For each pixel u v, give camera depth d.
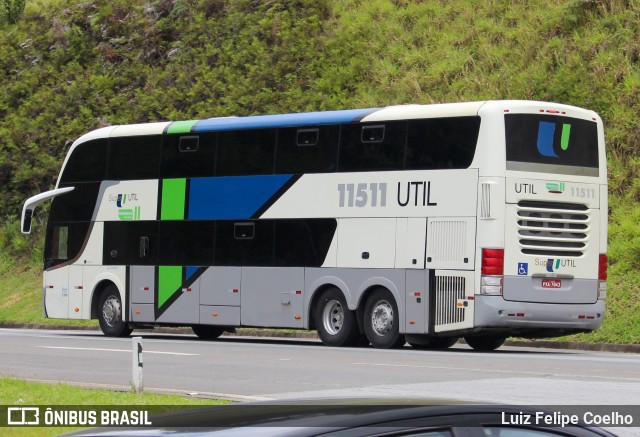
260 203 33.25
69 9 68.00
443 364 24.72
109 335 37.41
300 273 32.19
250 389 20.50
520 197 28.73
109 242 37.28
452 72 48.91
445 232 29.22
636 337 32.19
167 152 35.88
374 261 30.58
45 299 39.06
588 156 29.77
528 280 28.70
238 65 57.62
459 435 6.23
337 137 31.70
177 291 35.19
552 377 21.53
